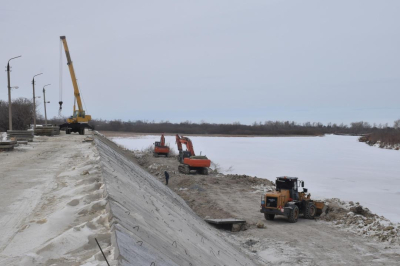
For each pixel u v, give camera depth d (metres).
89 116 59.06
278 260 17.41
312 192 35.31
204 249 10.33
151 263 6.01
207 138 152.50
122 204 8.92
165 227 9.59
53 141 37.06
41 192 12.14
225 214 26.05
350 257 17.98
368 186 38.94
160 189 23.25
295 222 24.56
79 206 9.12
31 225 8.43
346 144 121.38
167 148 59.91
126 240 6.23
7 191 12.30
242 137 171.62
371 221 23.45
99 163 15.86
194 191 33.38
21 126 68.69
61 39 61.25
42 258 6.21
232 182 37.38
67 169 17.16
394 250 18.98
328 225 23.86
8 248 7.11
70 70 60.69
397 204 30.50
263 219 25.23
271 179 43.78
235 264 11.49
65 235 6.71
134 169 25.94
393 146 100.94
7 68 34.94
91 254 6.29
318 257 17.91
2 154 24.38
